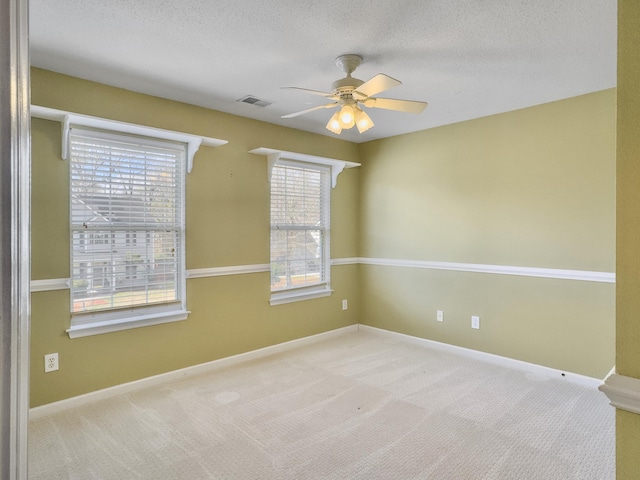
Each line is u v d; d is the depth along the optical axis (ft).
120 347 9.99
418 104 8.20
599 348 10.31
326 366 11.91
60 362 9.10
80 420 8.58
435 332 13.75
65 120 8.79
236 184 12.30
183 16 6.68
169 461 7.10
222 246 11.98
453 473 6.73
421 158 14.07
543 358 11.29
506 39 7.49
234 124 12.23
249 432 8.07
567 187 10.77
